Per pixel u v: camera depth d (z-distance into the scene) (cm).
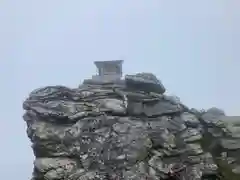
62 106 2834
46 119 2803
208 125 2942
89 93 2936
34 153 2772
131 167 2709
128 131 2802
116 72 3188
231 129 2939
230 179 2858
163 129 2853
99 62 3194
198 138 2878
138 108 2909
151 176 2712
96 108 2877
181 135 2870
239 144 2905
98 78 3152
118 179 2664
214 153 2905
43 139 2728
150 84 2995
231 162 2880
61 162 2708
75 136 2761
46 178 2675
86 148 2742
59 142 2744
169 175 2758
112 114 2875
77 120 2816
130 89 3000
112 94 2952
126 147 2745
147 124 2866
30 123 2812
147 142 2788
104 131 2794
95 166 2705
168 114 2930
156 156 2788
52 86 2944
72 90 2945
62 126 2789
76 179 2662
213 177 2852
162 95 3002
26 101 2869
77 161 2720
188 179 2770
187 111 3012
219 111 3027
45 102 2870
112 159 2719
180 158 2820
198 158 2842
